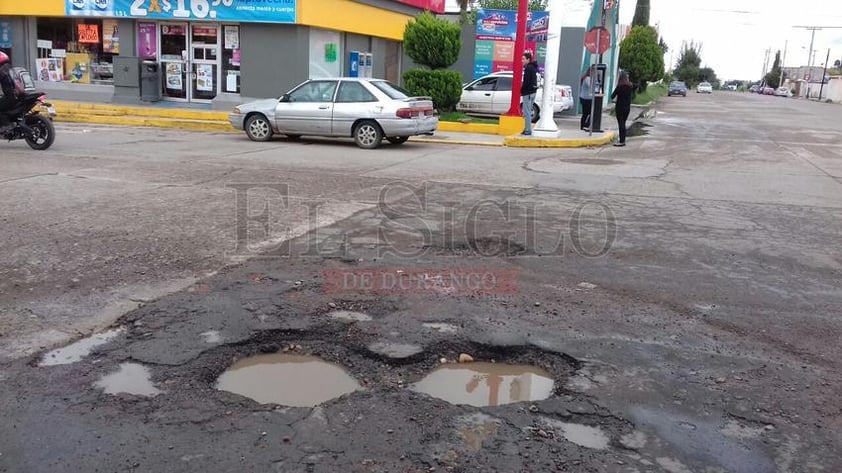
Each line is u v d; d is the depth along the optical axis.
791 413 3.65
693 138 18.77
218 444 3.21
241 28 20.45
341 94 14.78
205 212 7.89
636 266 6.28
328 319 4.79
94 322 4.62
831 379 4.06
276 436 3.29
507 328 4.71
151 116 19.92
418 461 3.11
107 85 21.94
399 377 3.99
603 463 3.14
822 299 5.48
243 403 3.61
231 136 16.52
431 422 3.46
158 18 20.80
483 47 25.22
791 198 9.87
